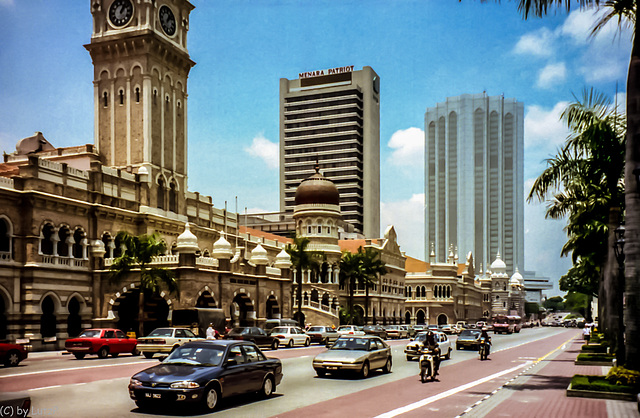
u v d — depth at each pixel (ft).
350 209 609.42
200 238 235.40
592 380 72.08
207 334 132.87
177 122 233.96
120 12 221.46
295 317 271.90
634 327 70.95
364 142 629.51
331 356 86.58
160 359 112.47
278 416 52.65
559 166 107.65
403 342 210.59
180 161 233.96
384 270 301.63
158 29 223.30
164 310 184.03
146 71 216.13
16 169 194.59
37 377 81.92
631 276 71.36
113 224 190.60
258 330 150.61
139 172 206.80
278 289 233.14
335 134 622.54
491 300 599.57
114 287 179.01
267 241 288.10
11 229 156.97
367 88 632.38
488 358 132.67
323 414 54.03
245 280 207.62
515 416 53.78
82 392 66.64
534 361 123.65
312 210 305.94
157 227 207.51
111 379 79.71
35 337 157.07
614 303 122.62
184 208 230.48
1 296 153.89
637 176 71.26
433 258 437.17
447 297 431.02
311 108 634.84
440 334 129.39
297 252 247.70
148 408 55.42
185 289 171.94
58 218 169.78
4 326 153.69
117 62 221.05
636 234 71.41
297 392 69.46
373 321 330.75
